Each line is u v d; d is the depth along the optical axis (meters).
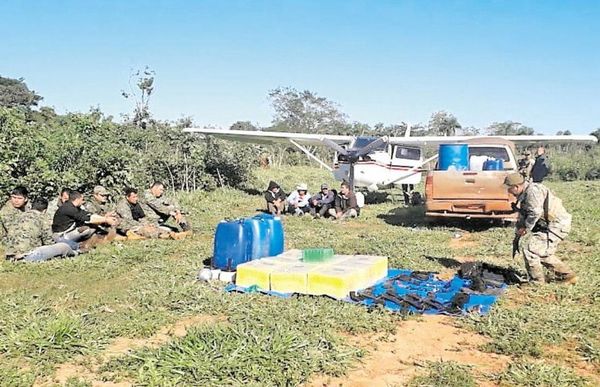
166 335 5.70
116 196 13.66
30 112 17.45
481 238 11.66
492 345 5.38
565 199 18.80
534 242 7.50
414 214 16.02
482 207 12.61
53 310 6.41
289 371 4.67
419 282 7.79
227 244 8.01
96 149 13.66
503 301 6.86
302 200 15.73
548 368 4.80
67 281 7.80
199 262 8.88
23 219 9.22
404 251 9.89
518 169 14.56
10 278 7.90
